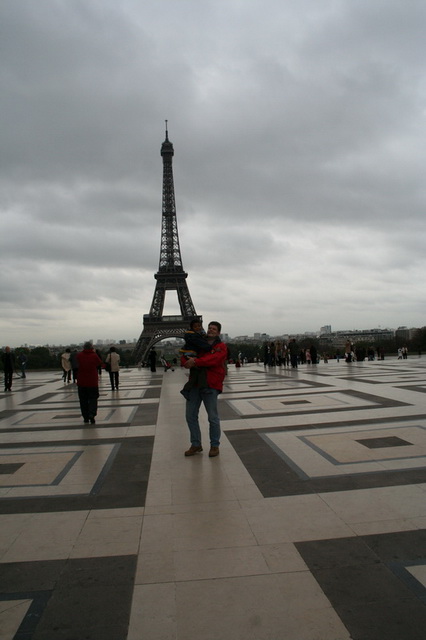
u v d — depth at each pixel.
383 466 9.05
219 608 4.59
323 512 6.90
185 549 5.86
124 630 4.29
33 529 6.59
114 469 9.63
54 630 4.29
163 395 23.20
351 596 4.72
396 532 6.15
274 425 13.51
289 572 5.22
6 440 12.91
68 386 31.36
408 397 17.86
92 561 5.60
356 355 59.31
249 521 6.67
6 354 29.56
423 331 139.12
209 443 11.68
